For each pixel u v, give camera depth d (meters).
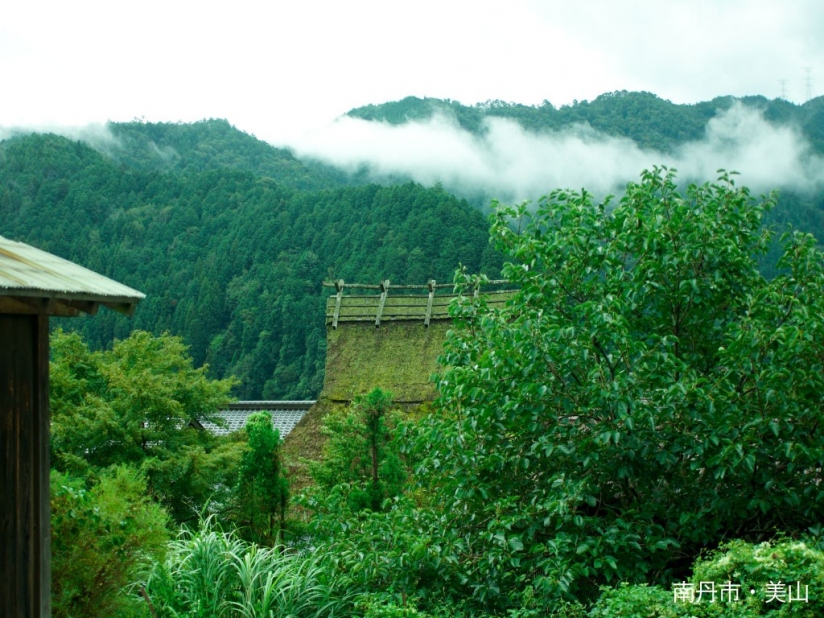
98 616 5.02
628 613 4.34
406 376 15.49
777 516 5.70
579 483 5.38
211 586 6.07
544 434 5.85
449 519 6.03
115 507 5.17
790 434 5.43
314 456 13.70
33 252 4.02
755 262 6.48
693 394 5.42
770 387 5.34
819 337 5.48
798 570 4.21
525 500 5.98
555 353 5.71
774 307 6.04
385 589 5.85
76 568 4.86
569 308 6.43
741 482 5.61
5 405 3.56
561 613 4.76
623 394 5.49
